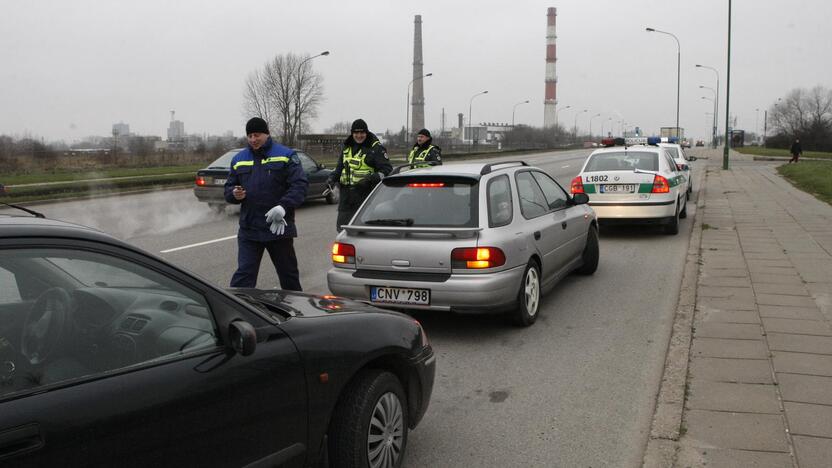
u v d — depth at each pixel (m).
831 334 5.76
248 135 5.91
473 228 5.75
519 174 6.88
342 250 6.09
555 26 147.12
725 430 3.98
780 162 46.91
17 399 2.10
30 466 2.03
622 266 9.31
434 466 3.72
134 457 2.30
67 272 2.46
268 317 2.93
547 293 7.45
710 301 6.95
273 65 56.22
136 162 35.19
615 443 4.00
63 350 2.36
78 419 2.16
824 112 103.25
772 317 6.31
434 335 6.12
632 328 6.32
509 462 3.77
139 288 2.57
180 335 2.61
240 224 6.09
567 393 4.76
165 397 2.40
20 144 32.62
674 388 4.62
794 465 3.56
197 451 2.50
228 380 2.61
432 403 4.60
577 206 8.15
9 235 2.20
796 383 4.67
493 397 4.70
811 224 12.82
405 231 5.84
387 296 5.87
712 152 73.25
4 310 2.32
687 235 12.19
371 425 3.26
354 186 8.78
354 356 3.16
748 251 9.88
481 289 5.63
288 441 2.87
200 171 15.88
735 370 4.94
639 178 11.55
